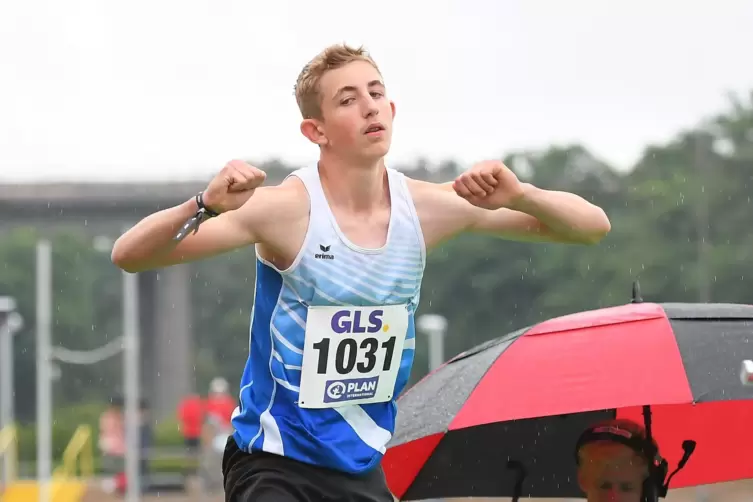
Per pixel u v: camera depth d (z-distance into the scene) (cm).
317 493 1427
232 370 15900
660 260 12725
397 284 1420
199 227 1352
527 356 1762
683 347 1655
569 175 15500
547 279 14050
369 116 1388
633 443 1775
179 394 12800
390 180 1438
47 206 11431
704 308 1766
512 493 2077
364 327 1416
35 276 17075
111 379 17100
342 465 1423
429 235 1459
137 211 11469
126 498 7862
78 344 16912
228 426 7556
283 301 1411
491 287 14250
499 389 1727
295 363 1414
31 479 10669
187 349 12875
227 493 1495
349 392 1428
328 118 1398
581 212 1443
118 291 17412
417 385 1912
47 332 7225
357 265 1400
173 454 8831
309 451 1422
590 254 13600
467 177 1371
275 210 1379
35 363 16700
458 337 14362
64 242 17262
